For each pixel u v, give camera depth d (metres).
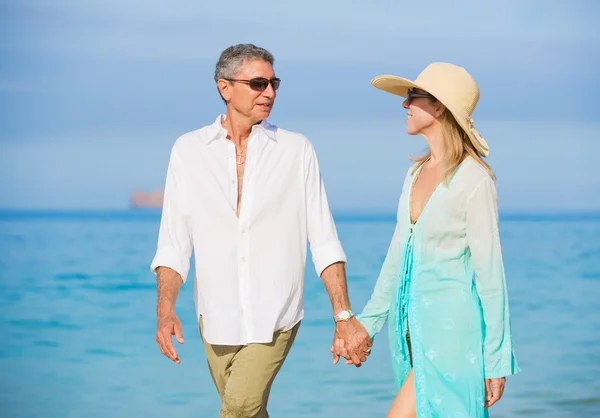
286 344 4.35
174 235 4.37
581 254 28.12
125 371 11.95
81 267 26.75
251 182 4.28
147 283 23.28
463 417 3.96
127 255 30.30
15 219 44.12
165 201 4.41
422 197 4.15
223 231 4.29
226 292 4.27
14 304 20.52
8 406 9.77
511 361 3.98
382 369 11.05
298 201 4.35
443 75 4.10
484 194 3.96
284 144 4.34
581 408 9.18
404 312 4.15
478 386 3.97
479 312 4.01
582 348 13.47
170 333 4.20
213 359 4.41
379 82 4.38
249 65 4.26
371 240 33.75
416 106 4.16
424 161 4.29
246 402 4.28
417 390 4.03
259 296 4.26
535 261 26.72
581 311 17.64
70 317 18.48
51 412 9.41
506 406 9.32
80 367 12.51
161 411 9.36
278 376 10.81
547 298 19.56
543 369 11.62
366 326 4.36
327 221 4.44
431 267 4.03
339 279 4.37
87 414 9.30
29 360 13.44
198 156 4.33
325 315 16.23
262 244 4.28
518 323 16.31
